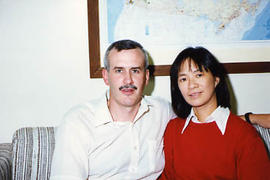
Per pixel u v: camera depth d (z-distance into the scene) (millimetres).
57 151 880
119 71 945
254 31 1279
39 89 1266
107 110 961
